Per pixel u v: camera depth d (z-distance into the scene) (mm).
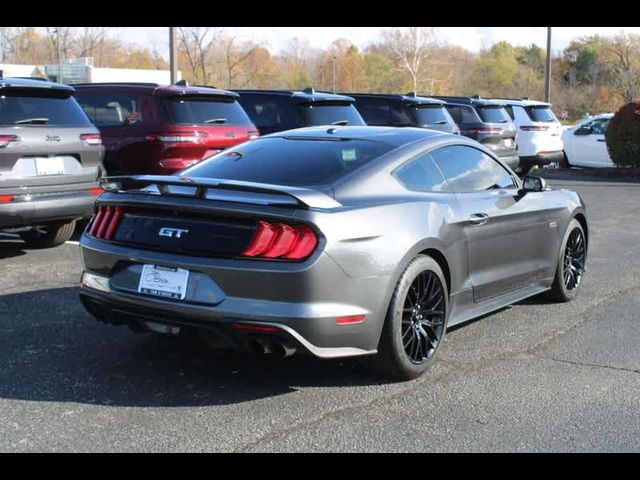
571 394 4508
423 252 4750
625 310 6496
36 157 7434
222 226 4195
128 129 9297
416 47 61969
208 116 9484
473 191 5422
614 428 4027
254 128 10055
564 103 57281
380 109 14016
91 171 7980
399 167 4887
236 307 4055
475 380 4723
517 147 18250
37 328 5594
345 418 4105
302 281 4016
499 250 5562
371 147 5035
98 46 56656
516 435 3928
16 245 8852
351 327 4215
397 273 4434
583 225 6980
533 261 6102
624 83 48625
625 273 8016
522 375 4828
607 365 5043
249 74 47156
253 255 4059
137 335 5473
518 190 5938
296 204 4055
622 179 18484
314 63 68562
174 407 4199
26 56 57281
